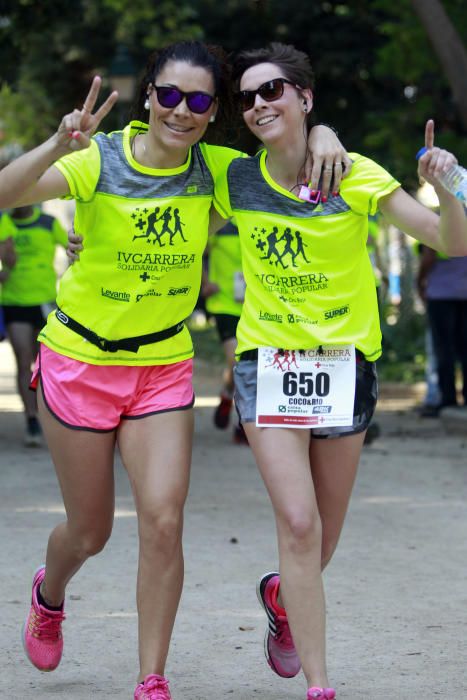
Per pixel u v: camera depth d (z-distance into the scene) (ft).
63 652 21.07
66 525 18.84
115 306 17.90
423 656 20.74
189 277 18.11
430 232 17.39
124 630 22.34
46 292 45.21
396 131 70.33
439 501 35.47
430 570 26.91
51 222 45.21
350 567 27.22
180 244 17.83
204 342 94.38
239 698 18.81
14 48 61.57
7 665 20.39
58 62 103.09
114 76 72.79
